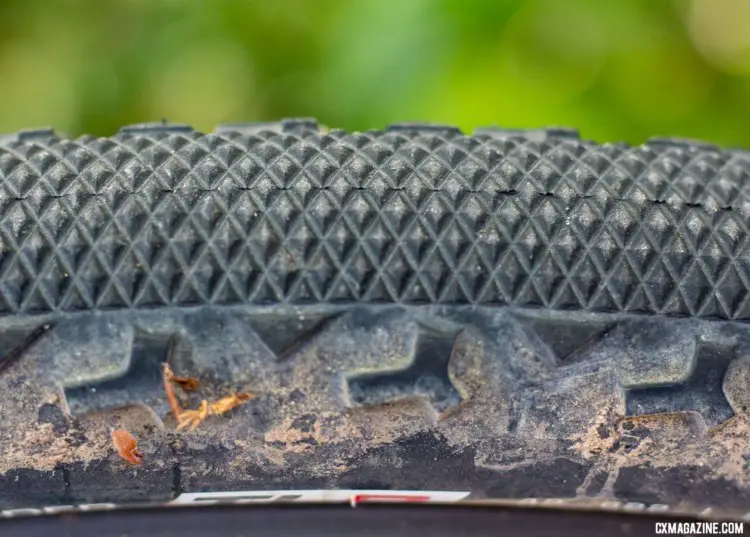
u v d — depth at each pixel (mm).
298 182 118
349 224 117
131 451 117
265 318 115
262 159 120
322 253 116
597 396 117
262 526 129
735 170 123
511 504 128
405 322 116
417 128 127
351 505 129
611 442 118
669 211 119
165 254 116
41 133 127
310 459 119
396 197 118
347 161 120
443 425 117
